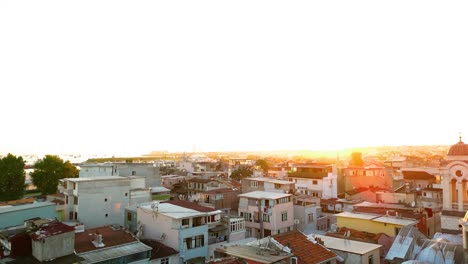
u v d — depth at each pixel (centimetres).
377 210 6712
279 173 14312
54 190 11044
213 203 8369
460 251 4312
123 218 7169
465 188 6109
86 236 4894
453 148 6253
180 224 5334
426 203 7831
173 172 15712
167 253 5128
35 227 3850
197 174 14138
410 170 10169
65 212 6738
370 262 4431
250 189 9425
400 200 8062
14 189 9781
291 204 7612
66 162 11788
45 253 3541
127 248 4759
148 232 5722
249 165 18700
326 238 5100
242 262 3484
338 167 11994
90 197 6731
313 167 10738
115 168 9538
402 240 4859
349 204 8506
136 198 7669
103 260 4384
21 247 3647
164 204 6234
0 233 3953
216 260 3650
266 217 7244
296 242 4262
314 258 4016
